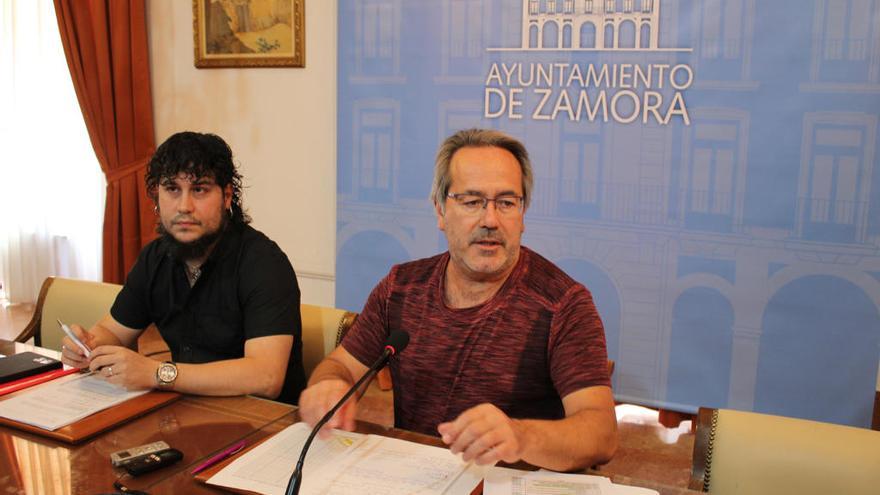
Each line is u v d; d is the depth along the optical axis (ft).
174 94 13.42
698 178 9.34
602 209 9.91
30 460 4.17
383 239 11.48
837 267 8.79
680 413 9.96
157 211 6.08
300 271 12.75
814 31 8.56
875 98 8.40
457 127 10.68
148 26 13.43
